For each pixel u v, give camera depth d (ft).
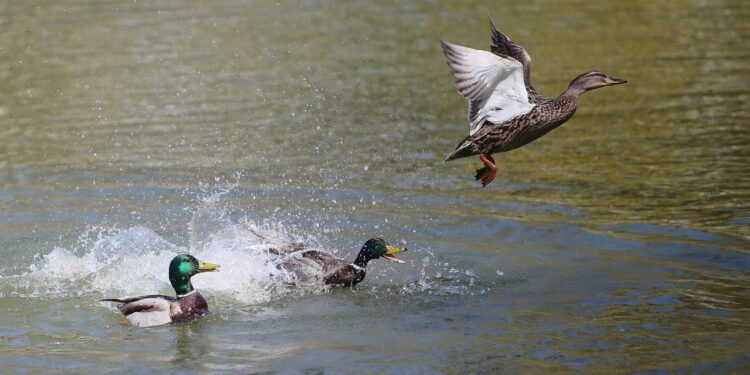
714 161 59.72
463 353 33.53
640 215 49.88
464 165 60.23
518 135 37.63
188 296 37.50
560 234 47.03
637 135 66.74
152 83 78.43
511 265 42.96
